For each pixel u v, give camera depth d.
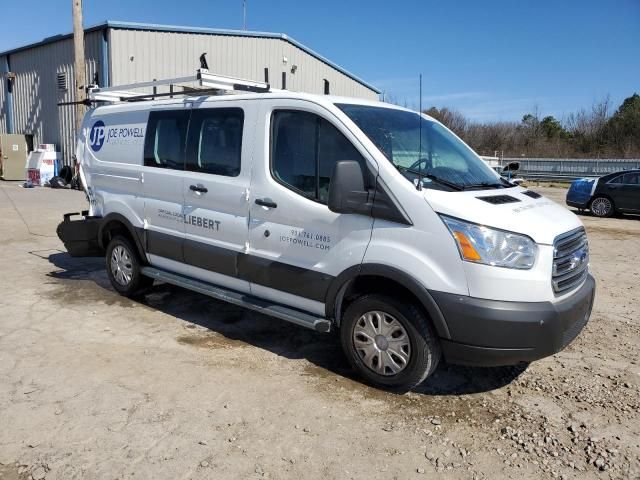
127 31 19.11
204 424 3.57
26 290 6.55
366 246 3.98
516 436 3.51
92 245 6.59
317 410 3.80
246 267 4.77
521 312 3.55
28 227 10.84
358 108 4.46
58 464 3.11
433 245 3.71
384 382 4.07
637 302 6.54
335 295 4.21
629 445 3.42
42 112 23.33
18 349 4.72
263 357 4.70
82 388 4.02
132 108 5.98
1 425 3.49
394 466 3.19
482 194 4.00
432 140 4.68
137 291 6.23
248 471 3.10
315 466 3.16
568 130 50.12
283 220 4.47
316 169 4.30
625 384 4.27
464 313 3.60
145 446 3.30
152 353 4.72
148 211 5.73
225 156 4.93
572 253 3.97
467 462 3.24
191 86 5.57
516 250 3.59
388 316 3.99
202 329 5.36
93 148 6.53
